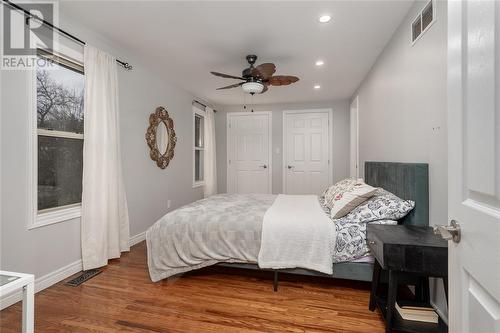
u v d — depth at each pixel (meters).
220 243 2.15
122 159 3.01
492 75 0.62
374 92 3.25
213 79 3.93
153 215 3.62
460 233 0.78
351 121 4.99
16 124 1.90
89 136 2.45
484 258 0.65
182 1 2.04
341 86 4.27
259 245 2.10
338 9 2.12
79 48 2.41
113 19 2.31
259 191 5.74
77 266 2.39
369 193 2.15
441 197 1.68
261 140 5.72
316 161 5.44
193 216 2.31
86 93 2.42
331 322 1.67
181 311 1.80
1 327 1.61
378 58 3.07
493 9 0.61
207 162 5.30
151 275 2.23
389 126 2.66
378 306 1.72
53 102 2.28
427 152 1.86
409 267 1.36
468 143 0.74
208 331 1.59
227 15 2.22
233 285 2.18
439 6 1.68
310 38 2.62
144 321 1.69
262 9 2.13
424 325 1.49
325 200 2.88
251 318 1.71
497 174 0.60
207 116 5.30
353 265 1.99
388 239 1.46
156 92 3.67
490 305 0.64
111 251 2.69
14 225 1.89
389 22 2.32
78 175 2.54
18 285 1.03
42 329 1.60
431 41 1.79
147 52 2.99
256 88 2.92
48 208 2.25
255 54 3.01
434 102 1.75
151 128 3.52
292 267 2.03
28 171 1.97
